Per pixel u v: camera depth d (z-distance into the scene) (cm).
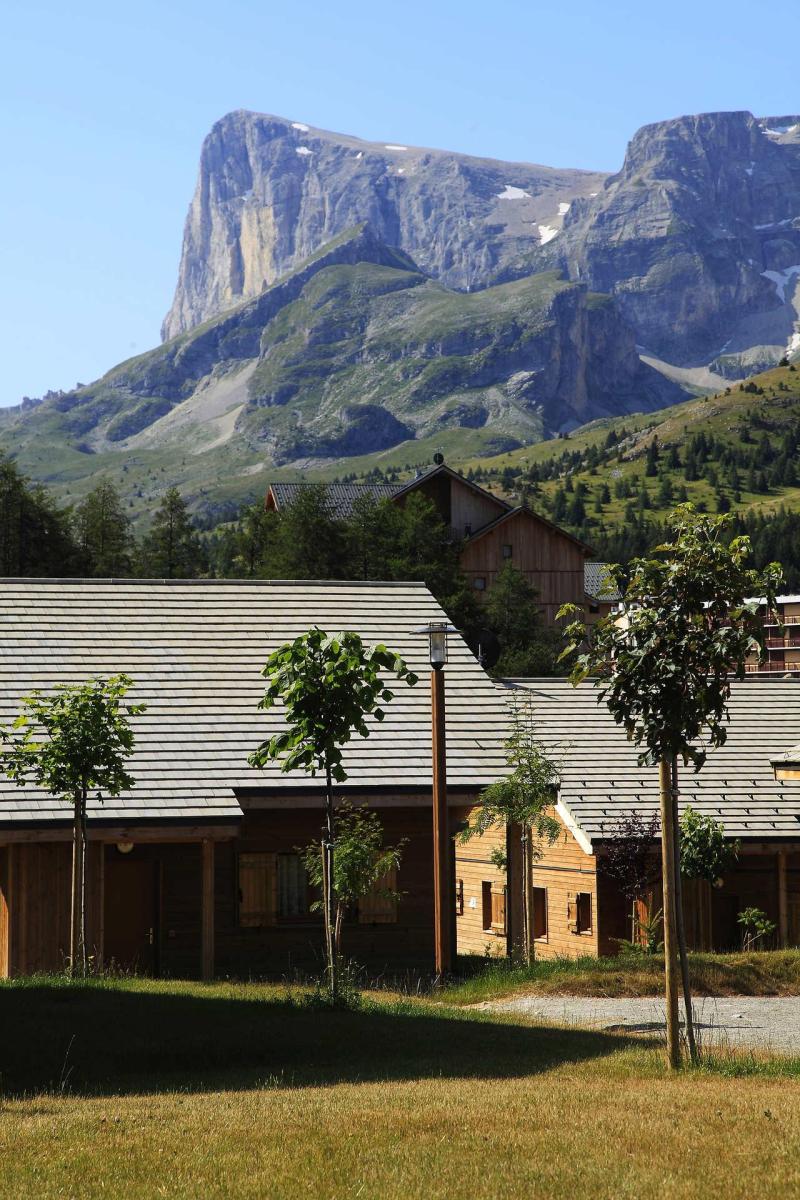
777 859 2852
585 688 3189
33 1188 853
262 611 2853
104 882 2436
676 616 1260
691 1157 927
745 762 2964
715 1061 1346
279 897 2527
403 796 2469
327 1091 1200
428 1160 923
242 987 1991
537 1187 855
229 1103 1141
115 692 2108
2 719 2458
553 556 8925
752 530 16850
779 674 3862
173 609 2817
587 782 2850
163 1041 1469
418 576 8012
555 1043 1495
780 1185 857
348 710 1725
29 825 2266
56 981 1948
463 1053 1434
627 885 2680
